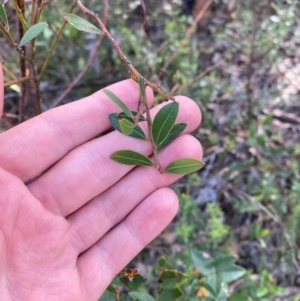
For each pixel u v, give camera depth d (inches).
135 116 5.1
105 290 6.2
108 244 6.2
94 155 5.9
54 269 5.9
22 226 5.6
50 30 8.2
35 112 7.1
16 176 5.6
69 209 6.0
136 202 6.2
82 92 10.3
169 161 5.9
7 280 5.6
